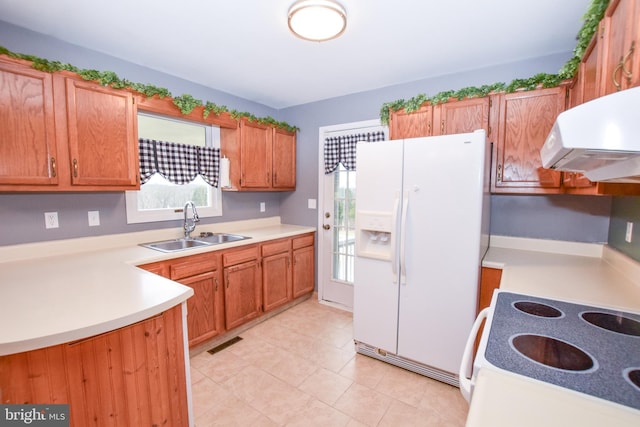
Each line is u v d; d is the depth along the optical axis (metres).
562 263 2.00
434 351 2.05
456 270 1.95
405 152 2.07
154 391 1.25
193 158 2.76
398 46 2.12
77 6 1.64
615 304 1.27
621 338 0.98
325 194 3.42
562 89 1.98
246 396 1.91
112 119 2.01
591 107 0.69
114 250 2.20
